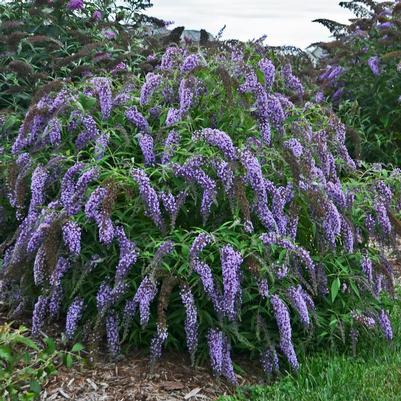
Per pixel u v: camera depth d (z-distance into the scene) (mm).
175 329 3156
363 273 3396
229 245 2965
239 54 3500
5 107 5117
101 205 3006
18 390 2744
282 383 3018
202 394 2957
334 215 3193
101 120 3465
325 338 3301
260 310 3092
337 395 2900
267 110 3281
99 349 3225
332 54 7062
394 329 3512
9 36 5203
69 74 5188
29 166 3371
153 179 3223
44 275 3178
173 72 3492
